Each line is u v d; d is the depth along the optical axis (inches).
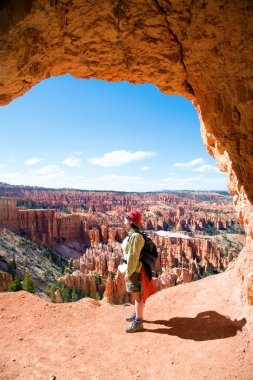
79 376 169.0
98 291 2294.5
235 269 305.9
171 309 262.1
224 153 284.2
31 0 149.5
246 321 215.5
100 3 170.7
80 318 247.0
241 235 5885.8
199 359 184.4
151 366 179.2
